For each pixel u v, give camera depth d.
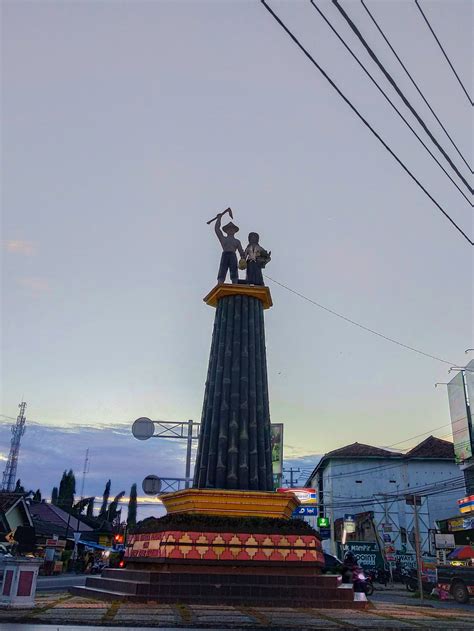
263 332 17.88
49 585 25.42
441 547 31.48
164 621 9.13
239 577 12.98
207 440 16.23
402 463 48.78
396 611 12.78
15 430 60.22
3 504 39.97
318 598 12.82
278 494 14.77
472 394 33.41
